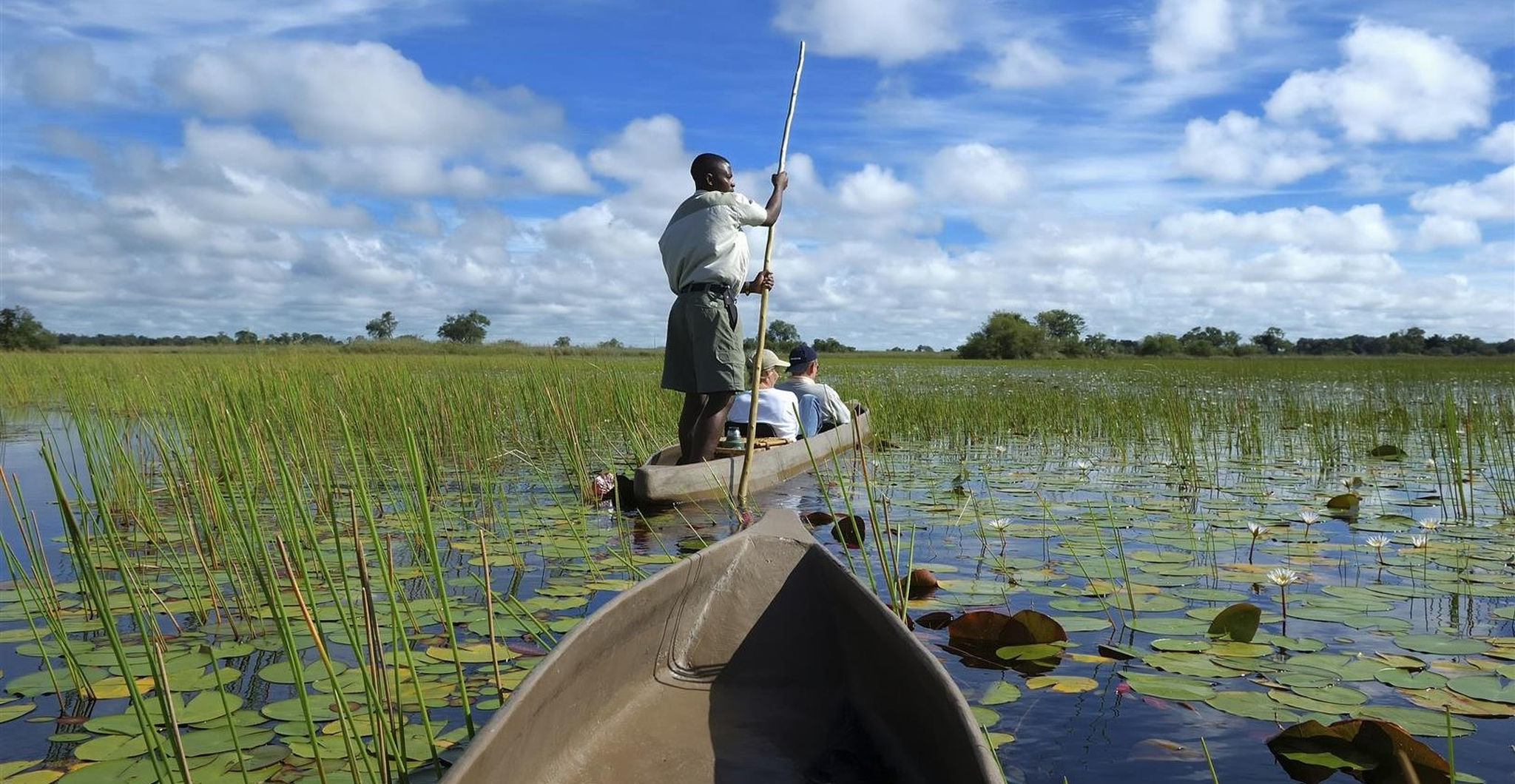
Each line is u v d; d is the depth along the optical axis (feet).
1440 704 7.47
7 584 11.58
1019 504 17.46
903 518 15.98
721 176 18.83
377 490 18.52
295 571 12.09
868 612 7.30
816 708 7.44
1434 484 20.12
